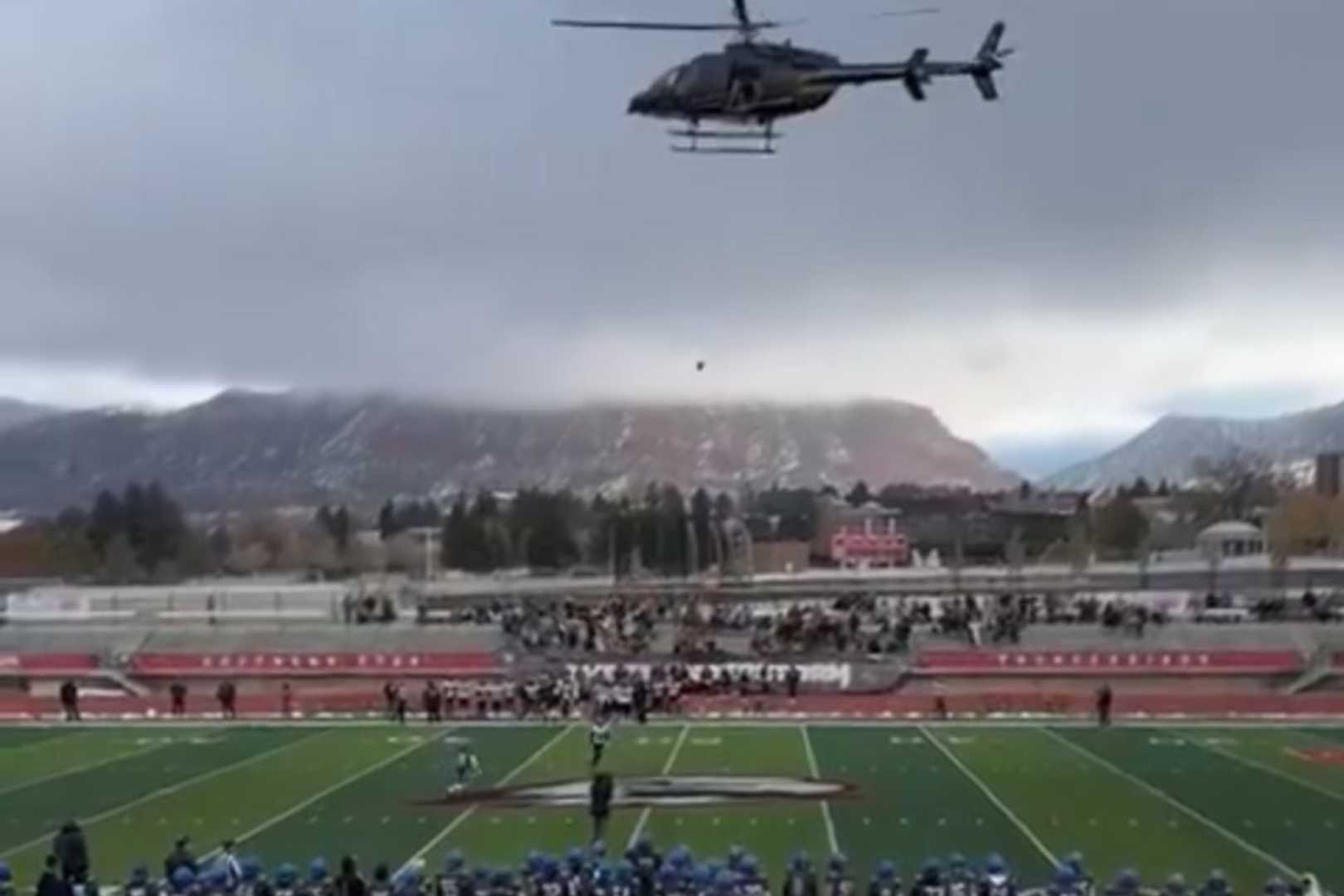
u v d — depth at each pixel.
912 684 100.50
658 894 36.16
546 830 53.28
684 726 86.50
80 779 66.06
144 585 189.75
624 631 114.12
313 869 39.19
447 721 90.12
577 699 94.19
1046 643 107.25
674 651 106.88
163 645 112.12
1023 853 48.75
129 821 55.38
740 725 86.81
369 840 51.47
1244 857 48.03
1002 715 91.31
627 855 39.41
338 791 61.97
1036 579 167.75
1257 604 122.00
